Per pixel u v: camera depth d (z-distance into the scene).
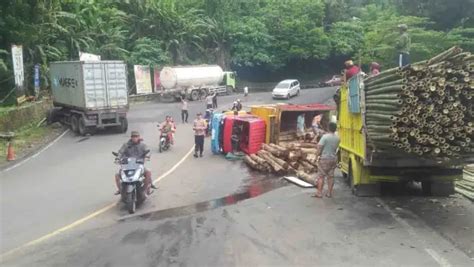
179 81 46.75
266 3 67.75
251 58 61.88
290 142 18.80
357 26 66.44
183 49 57.12
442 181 11.59
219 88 52.16
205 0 61.53
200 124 19.72
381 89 9.74
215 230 9.40
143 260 7.78
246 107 39.16
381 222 9.55
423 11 34.38
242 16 64.56
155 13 54.16
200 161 18.77
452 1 32.56
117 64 27.17
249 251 8.06
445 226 9.16
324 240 8.53
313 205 11.16
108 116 26.95
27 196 13.31
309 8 66.06
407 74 9.03
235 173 16.12
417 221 9.55
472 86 8.83
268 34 63.69
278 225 9.60
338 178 14.33
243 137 19.30
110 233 9.46
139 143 12.43
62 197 13.06
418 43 26.62
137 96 47.12
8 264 7.90
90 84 26.50
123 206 11.88
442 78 8.88
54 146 23.19
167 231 9.45
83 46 42.75
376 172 11.37
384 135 9.50
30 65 36.09
